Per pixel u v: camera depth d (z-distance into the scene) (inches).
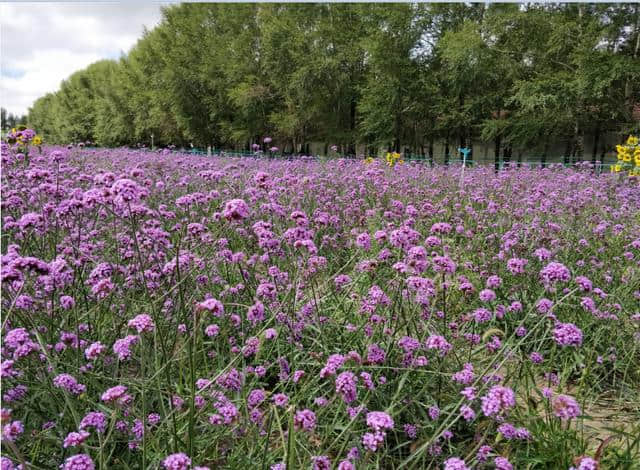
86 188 271.0
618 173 496.7
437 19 1353.3
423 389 115.7
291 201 276.8
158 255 172.1
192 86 1786.4
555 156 1435.8
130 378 113.8
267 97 1588.3
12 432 78.5
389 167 532.7
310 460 91.5
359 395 118.1
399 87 1307.8
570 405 91.4
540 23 1194.6
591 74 1051.3
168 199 290.8
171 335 135.9
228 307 150.6
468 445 117.0
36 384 105.3
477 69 1181.1
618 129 1227.9
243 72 1624.0
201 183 331.9
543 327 162.9
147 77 2112.5
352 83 1470.2
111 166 404.2
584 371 143.6
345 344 140.6
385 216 245.4
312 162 588.4
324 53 1412.4
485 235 268.4
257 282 172.4
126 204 129.6
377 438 80.4
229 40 1744.6
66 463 74.5
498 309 152.6
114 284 138.4
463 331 145.5
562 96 1104.2
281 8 1612.9
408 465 107.5
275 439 107.3
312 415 85.2
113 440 96.9
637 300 184.9
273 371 140.3
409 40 1291.8
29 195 215.6
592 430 132.2
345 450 107.4
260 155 688.4
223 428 97.6
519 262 150.2
